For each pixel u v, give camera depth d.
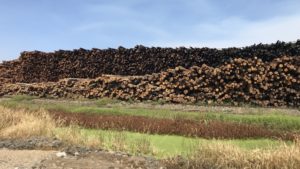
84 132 20.17
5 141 17.73
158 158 15.04
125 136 19.14
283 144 15.44
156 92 36.00
